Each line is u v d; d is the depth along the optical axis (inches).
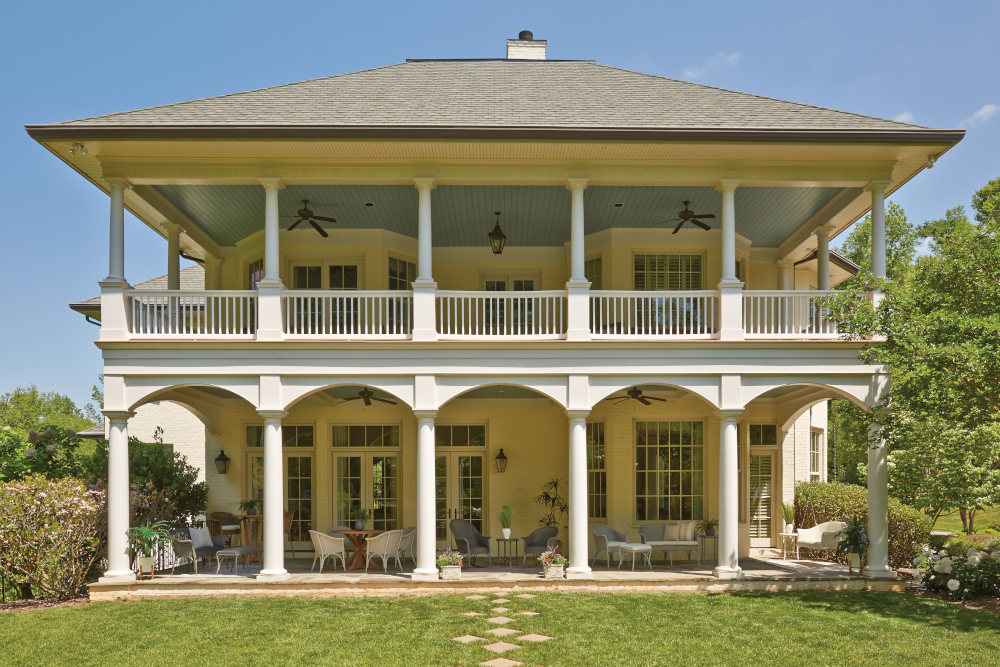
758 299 446.6
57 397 2112.5
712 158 436.5
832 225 526.6
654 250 564.4
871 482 437.4
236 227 554.9
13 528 412.5
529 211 519.5
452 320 594.2
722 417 437.7
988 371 370.3
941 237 426.6
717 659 288.0
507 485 583.2
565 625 338.6
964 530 644.7
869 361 421.1
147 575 425.1
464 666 278.5
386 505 581.6
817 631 330.3
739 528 565.3
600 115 438.6
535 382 439.5
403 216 530.3
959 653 298.5
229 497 582.2
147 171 429.1
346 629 334.3
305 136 399.2
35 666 288.2
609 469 560.1
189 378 426.9
